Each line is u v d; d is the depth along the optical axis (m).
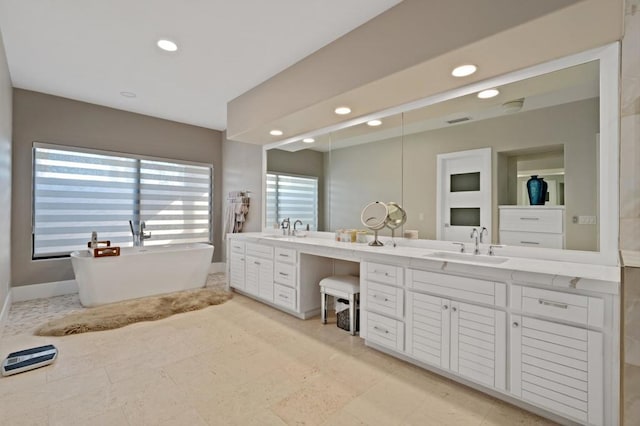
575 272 1.61
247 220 4.88
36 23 2.30
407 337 2.21
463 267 1.90
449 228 2.55
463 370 1.92
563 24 1.54
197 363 2.21
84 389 1.88
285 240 3.36
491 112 2.28
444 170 2.57
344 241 3.22
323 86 2.59
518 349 1.70
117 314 3.12
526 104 2.11
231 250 4.16
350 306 2.76
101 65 2.97
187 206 5.07
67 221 3.98
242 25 2.29
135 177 4.53
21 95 3.61
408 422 1.62
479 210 2.37
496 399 1.82
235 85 3.41
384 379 2.03
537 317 1.64
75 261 3.40
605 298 1.44
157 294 3.85
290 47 2.60
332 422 1.61
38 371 2.08
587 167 1.88
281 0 2.01
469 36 1.72
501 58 1.88
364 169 3.15
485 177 2.33
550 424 1.61
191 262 4.15
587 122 1.87
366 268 2.49
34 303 3.53
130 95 3.76
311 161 3.72
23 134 3.62
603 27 1.57
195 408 1.71
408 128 2.79
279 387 1.92
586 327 1.49
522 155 2.14
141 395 1.82
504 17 1.60
